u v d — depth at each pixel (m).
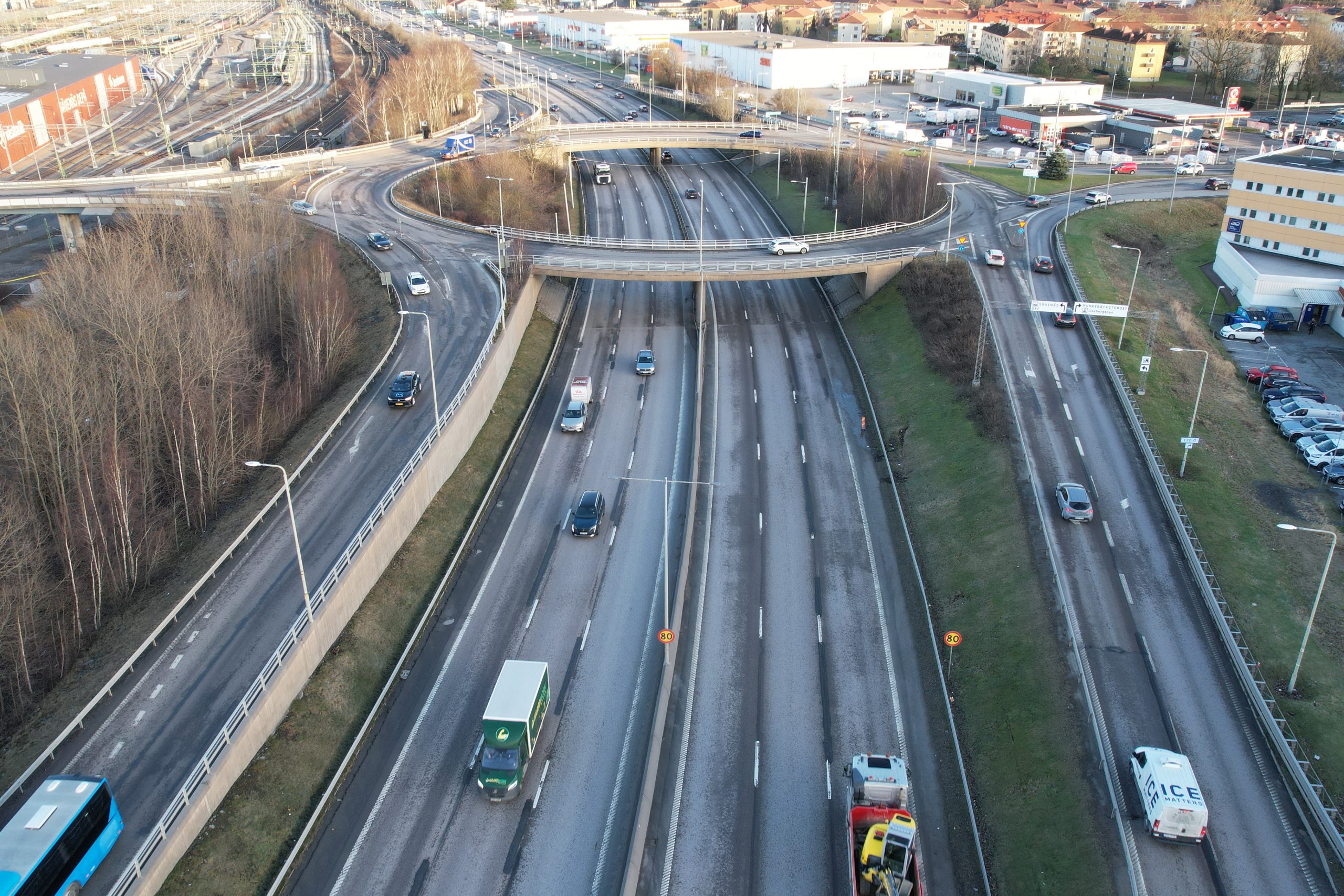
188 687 42.91
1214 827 37.72
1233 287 98.50
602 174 139.75
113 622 49.97
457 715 45.19
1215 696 43.88
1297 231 97.44
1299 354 85.50
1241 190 101.56
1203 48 198.12
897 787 39.03
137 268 72.00
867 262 90.12
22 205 99.69
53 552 53.66
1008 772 42.22
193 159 153.62
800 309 94.81
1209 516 56.78
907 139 152.38
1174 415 68.56
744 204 131.00
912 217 108.62
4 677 45.34
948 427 68.50
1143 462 62.06
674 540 58.97
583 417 71.06
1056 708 43.88
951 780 42.81
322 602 47.00
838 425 73.56
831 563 57.31
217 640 45.62
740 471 66.88
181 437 59.25
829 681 48.09
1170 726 42.22
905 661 49.72
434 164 123.00
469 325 78.38
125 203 100.12
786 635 51.12
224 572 50.50
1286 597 50.44
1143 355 75.31
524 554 57.22
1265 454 66.62
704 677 47.94
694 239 115.06
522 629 50.97
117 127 187.12
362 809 40.09
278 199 101.50
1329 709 43.03
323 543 52.66
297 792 40.06
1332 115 173.75
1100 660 45.84
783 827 40.00
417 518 57.56
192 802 36.50
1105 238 104.56
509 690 41.78
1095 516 56.44
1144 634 47.53
